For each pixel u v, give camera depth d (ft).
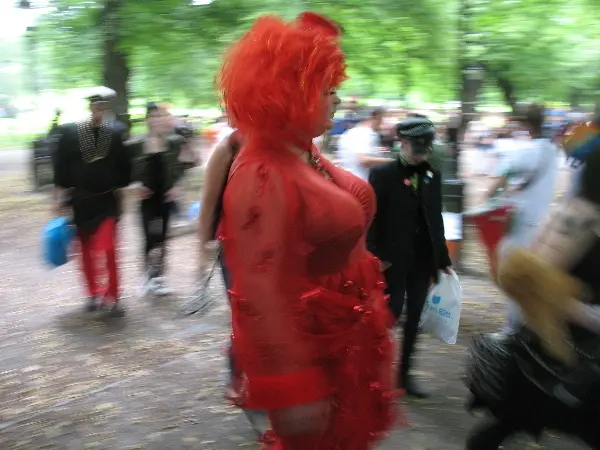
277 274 4.09
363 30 35.24
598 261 5.82
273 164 4.27
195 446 10.06
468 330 15.75
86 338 15.03
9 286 19.48
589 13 35.22
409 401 11.73
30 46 43.62
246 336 4.07
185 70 39.24
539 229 6.34
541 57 36.70
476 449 7.81
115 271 16.40
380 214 11.24
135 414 11.15
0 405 11.51
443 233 11.68
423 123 11.21
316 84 4.32
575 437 6.60
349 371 4.50
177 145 18.57
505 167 14.52
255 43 4.38
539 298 5.98
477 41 35.53
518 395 6.50
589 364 5.98
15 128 119.65
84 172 15.58
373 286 5.02
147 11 34.58
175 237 26.61
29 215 32.53
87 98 15.37
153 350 14.24
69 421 10.90
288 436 4.13
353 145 18.54
